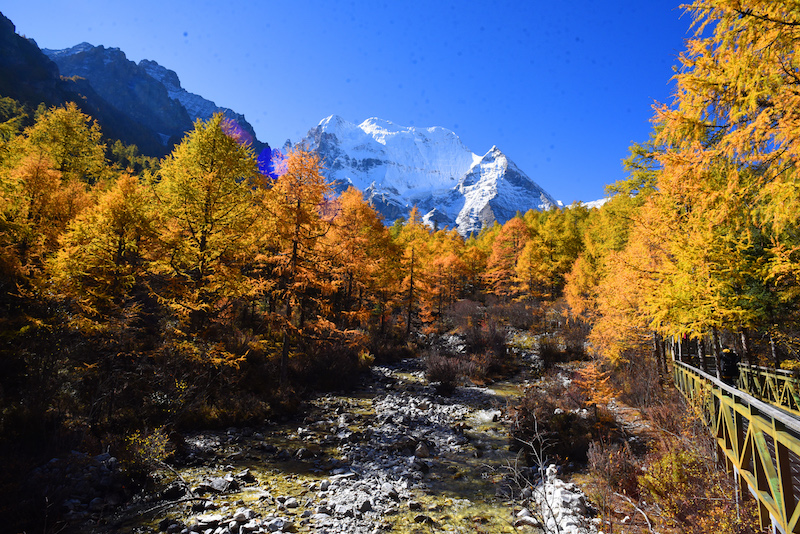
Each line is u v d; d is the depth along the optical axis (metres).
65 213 15.51
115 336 10.59
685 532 4.49
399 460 9.16
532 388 16.47
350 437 10.61
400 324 32.94
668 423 8.13
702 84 4.77
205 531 5.69
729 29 4.56
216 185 14.40
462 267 40.09
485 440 11.02
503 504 7.10
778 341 10.79
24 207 14.34
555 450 9.34
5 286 11.40
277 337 19.11
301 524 6.09
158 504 6.42
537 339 30.28
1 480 5.77
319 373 17.41
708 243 8.81
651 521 5.28
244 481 7.61
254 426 11.27
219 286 13.70
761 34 4.30
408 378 20.42
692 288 9.33
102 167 24.25
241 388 13.47
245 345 15.44
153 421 9.50
